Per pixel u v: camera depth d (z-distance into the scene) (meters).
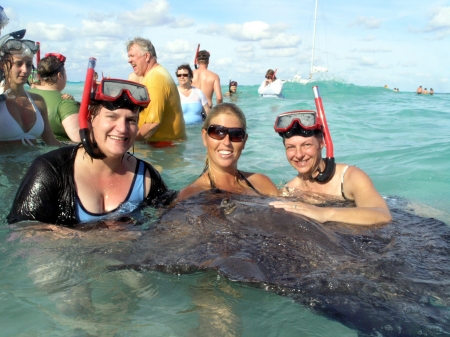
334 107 5.06
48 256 0.99
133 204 1.26
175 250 1.00
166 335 0.75
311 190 1.53
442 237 1.16
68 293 0.87
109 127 1.12
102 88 1.10
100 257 0.99
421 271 0.93
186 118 3.39
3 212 1.26
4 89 1.87
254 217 1.09
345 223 1.18
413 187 1.83
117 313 0.81
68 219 1.16
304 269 0.91
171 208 1.25
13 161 1.75
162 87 2.51
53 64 2.29
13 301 0.83
